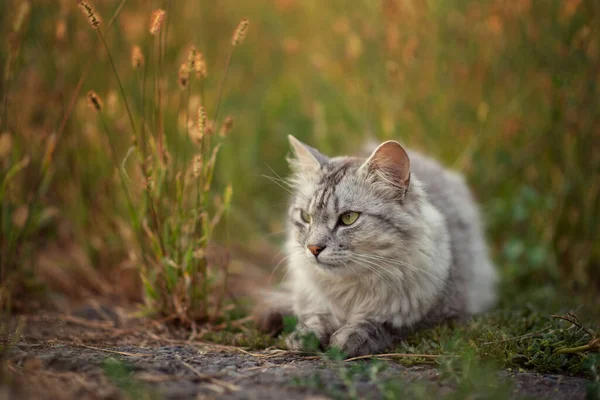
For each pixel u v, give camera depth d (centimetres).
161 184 434
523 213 575
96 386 282
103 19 566
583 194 573
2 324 421
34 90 570
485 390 288
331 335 396
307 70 805
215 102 686
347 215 414
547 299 499
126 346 386
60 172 580
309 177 454
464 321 435
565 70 563
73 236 605
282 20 816
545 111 588
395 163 411
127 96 577
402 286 406
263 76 812
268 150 779
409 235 408
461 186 552
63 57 545
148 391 278
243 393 282
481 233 558
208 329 441
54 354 329
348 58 652
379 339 388
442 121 637
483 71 616
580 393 302
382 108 641
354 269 405
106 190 532
